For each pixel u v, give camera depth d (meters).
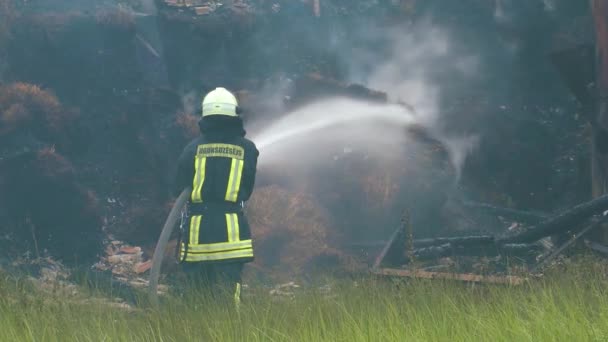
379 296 6.75
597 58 14.62
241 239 8.34
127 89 22.27
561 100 25.56
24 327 5.83
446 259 14.52
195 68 25.08
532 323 5.51
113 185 19.94
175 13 25.23
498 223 18.75
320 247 15.66
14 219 17.53
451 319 5.74
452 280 7.53
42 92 20.02
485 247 14.73
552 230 13.75
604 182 15.23
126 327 5.93
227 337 5.68
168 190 19.95
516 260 13.83
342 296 6.79
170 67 25.27
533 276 8.64
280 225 16.08
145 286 12.05
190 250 8.31
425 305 6.26
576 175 20.98
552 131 23.66
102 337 5.69
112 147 20.64
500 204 20.66
